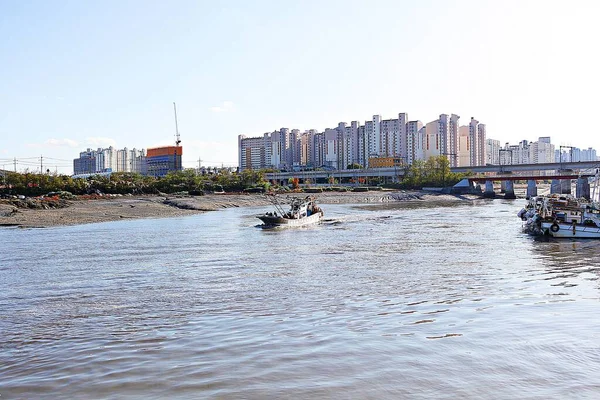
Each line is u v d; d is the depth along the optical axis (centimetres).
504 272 3198
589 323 1947
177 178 16312
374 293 2566
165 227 6831
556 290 2614
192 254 4175
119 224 7312
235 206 12738
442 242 4934
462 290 2622
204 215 9431
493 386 1366
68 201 10256
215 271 3331
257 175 18750
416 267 3419
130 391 1364
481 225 6912
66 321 2102
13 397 1342
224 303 2389
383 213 9838
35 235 5722
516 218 8212
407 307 2250
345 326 1944
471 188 18788
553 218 5378
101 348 1734
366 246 4666
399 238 5334
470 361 1548
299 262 3709
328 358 1588
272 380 1420
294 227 6794
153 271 3344
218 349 1695
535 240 5084
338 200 15200
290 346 1711
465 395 1311
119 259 3897
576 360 1552
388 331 1870
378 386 1371
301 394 1324
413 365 1520
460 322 1981
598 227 5175
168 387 1383
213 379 1434
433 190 19125
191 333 1891
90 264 3653
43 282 2981
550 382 1391
